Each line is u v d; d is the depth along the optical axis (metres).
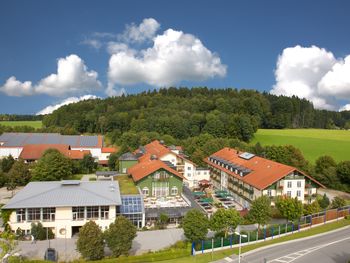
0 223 58.22
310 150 130.25
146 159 92.31
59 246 51.03
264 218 56.19
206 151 119.06
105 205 56.38
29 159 114.75
